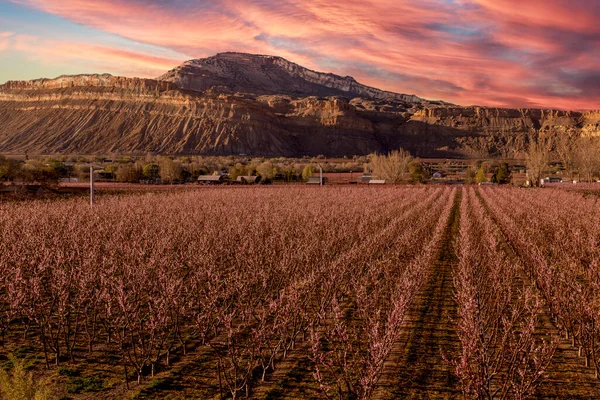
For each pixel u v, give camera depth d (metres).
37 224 26.36
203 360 12.33
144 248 19.58
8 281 16.39
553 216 31.39
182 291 16.48
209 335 13.95
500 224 35.28
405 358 12.21
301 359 12.27
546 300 16.09
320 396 9.90
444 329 14.25
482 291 16.11
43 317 14.09
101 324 14.80
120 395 10.51
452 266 22.22
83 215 30.75
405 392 10.48
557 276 15.79
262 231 23.81
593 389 10.64
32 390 9.20
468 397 9.77
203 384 11.03
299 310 13.80
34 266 17.64
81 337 13.94
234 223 26.67
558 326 13.98
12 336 13.96
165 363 12.18
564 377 11.23
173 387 10.89
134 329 13.36
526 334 10.60
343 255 19.77
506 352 11.71
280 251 20.11
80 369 11.84
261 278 16.25
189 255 18.89
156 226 26.02
